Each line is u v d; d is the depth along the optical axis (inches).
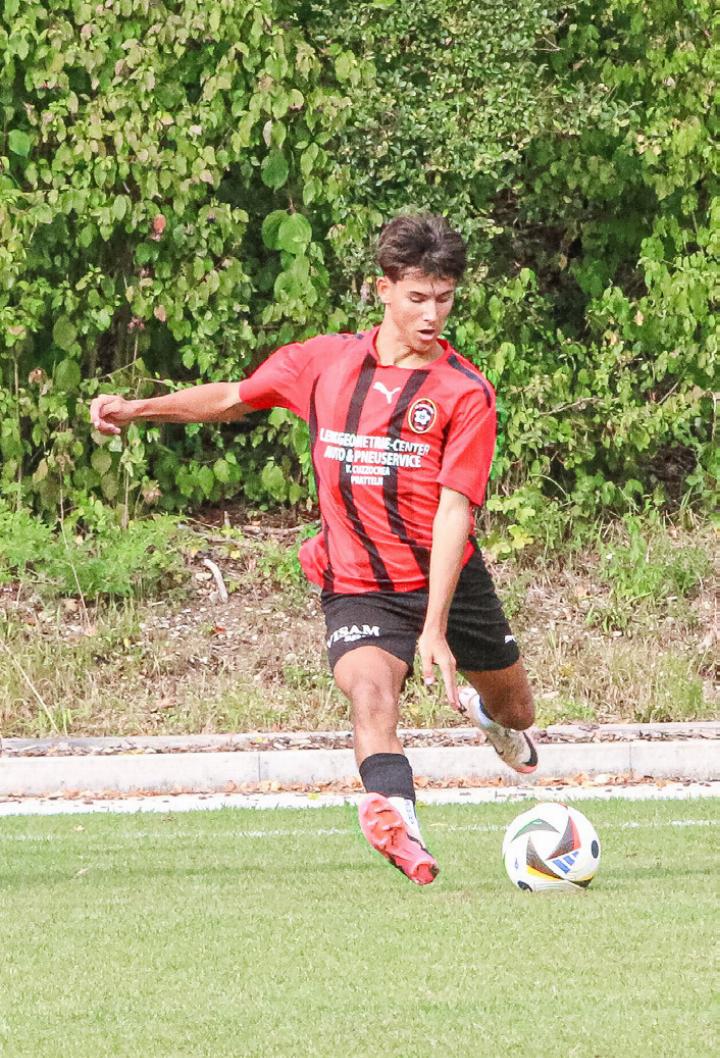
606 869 1082.7
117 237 2124.8
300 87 2071.9
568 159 2155.5
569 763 1643.7
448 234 774.5
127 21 2038.6
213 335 2133.4
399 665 794.8
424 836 1245.1
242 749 1726.1
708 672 1990.7
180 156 2059.5
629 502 2197.3
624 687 1903.3
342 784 1631.4
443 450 794.2
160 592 2100.1
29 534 2054.6
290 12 2096.5
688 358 2187.5
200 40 2048.5
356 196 2105.1
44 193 2060.8
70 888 1039.0
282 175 2087.8
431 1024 666.2
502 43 2058.3
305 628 2042.3
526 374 2158.0
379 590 809.5
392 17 2076.8
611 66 2161.7
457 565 774.5
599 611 2074.3
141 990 740.0
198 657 1978.3
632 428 2182.6
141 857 1177.4
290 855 1184.2
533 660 1975.9
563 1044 630.5
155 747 1737.2
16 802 1542.8
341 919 908.0
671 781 1625.2
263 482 2198.6
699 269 2175.2
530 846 989.8
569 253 2326.5
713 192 2188.7
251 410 846.5
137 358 2148.1
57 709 1835.6
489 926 874.1
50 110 2038.6
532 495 2161.7
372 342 808.3
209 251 2106.3
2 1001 721.6
